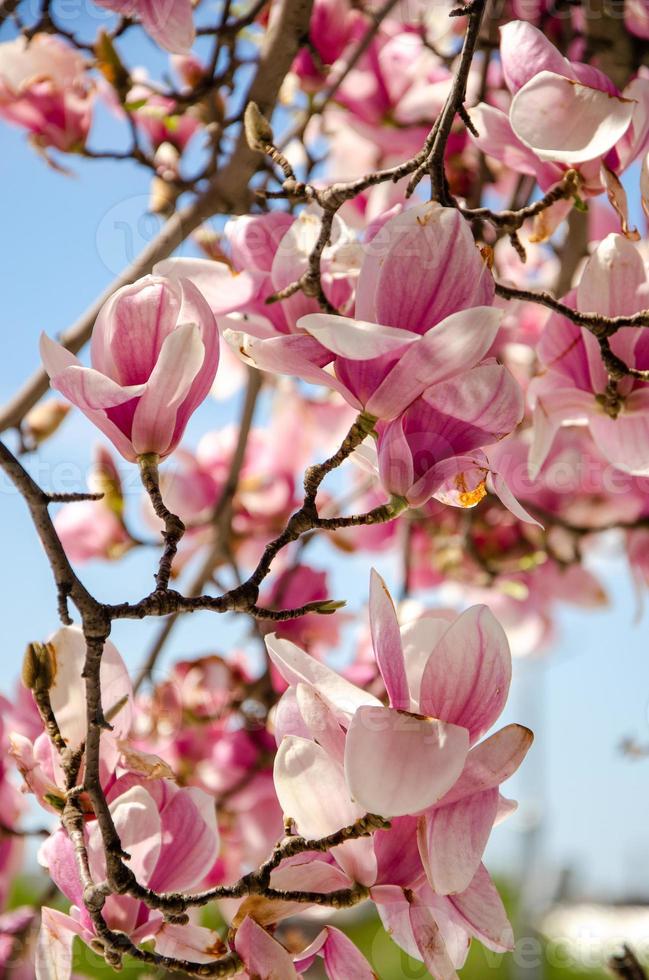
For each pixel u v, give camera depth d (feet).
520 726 2.87
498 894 2.95
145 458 3.05
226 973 2.96
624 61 4.59
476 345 2.84
